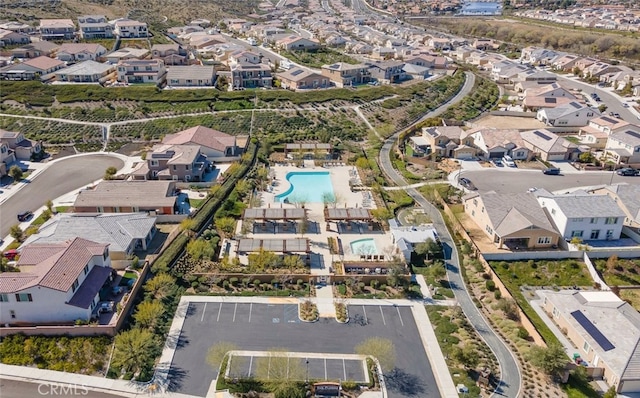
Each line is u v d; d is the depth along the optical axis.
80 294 64.94
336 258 80.88
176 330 64.12
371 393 55.31
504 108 167.25
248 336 63.38
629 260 81.44
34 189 102.44
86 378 56.62
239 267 76.88
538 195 94.44
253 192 102.81
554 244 86.12
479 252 80.94
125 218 83.62
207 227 88.19
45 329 61.31
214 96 153.25
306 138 133.62
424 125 146.62
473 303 71.56
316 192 104.56
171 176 105.69
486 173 116.81
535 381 57.53
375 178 111.25
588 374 58.41
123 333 60.53
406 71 192.75
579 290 74.69
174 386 55.53
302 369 58.00
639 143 119.62
